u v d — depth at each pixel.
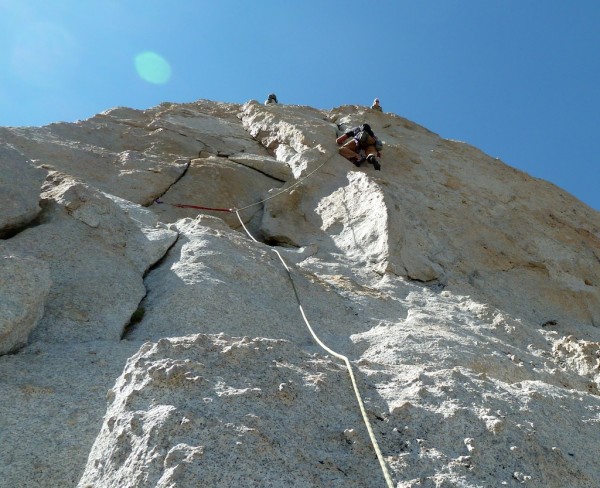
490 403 4.08
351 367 4.33
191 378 3.58
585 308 10.70
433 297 8.66
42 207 7.02
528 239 12.84
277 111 17.62
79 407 4.10
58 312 5.42
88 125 14.34
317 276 8.18
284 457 3.12
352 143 14.65
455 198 13.80
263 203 12.28
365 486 3.06
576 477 3.51
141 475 2.93
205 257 7.02
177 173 12.48
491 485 3.19
